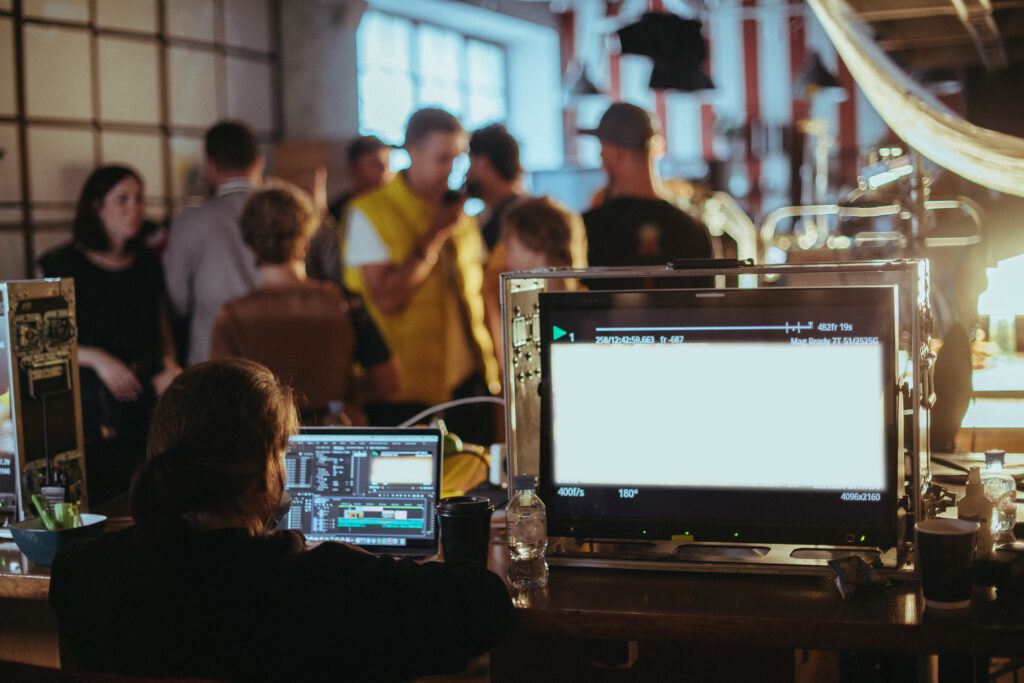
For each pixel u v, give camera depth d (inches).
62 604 53.1
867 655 81.4
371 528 72.5
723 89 406.9
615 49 396.2
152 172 198.8
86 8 184.2
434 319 156.9
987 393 95.2
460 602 54.2
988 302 99.9
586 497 68.1
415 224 153.9
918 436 62.3
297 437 74.2
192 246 158.9
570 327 67.3
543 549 64.3
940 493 69.6
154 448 53.8
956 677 67.1
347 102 241.3
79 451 84.2
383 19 320.8
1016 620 55.1
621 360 66.7
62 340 82.2
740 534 65.6
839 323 63.1
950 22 182.9
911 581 62.6
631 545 67.7
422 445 72.8
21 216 175.3
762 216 360.5
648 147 133.2
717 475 65.8
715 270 65.5
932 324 68.0
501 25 374.0
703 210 235.0
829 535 64.1
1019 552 59.2
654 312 65.9
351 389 135.1
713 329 65.1
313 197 196.2
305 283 130.6
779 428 64.5
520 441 69.2
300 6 230.7
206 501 51.4
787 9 385.7
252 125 222.2
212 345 129.0
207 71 209.8
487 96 398.6
